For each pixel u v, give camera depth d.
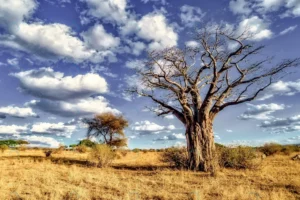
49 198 7.95
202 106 16.48
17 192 8.43
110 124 30.69
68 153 32.44
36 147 45.78
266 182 10.80
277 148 26.20
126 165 19.50
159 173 13.89
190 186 10.01
